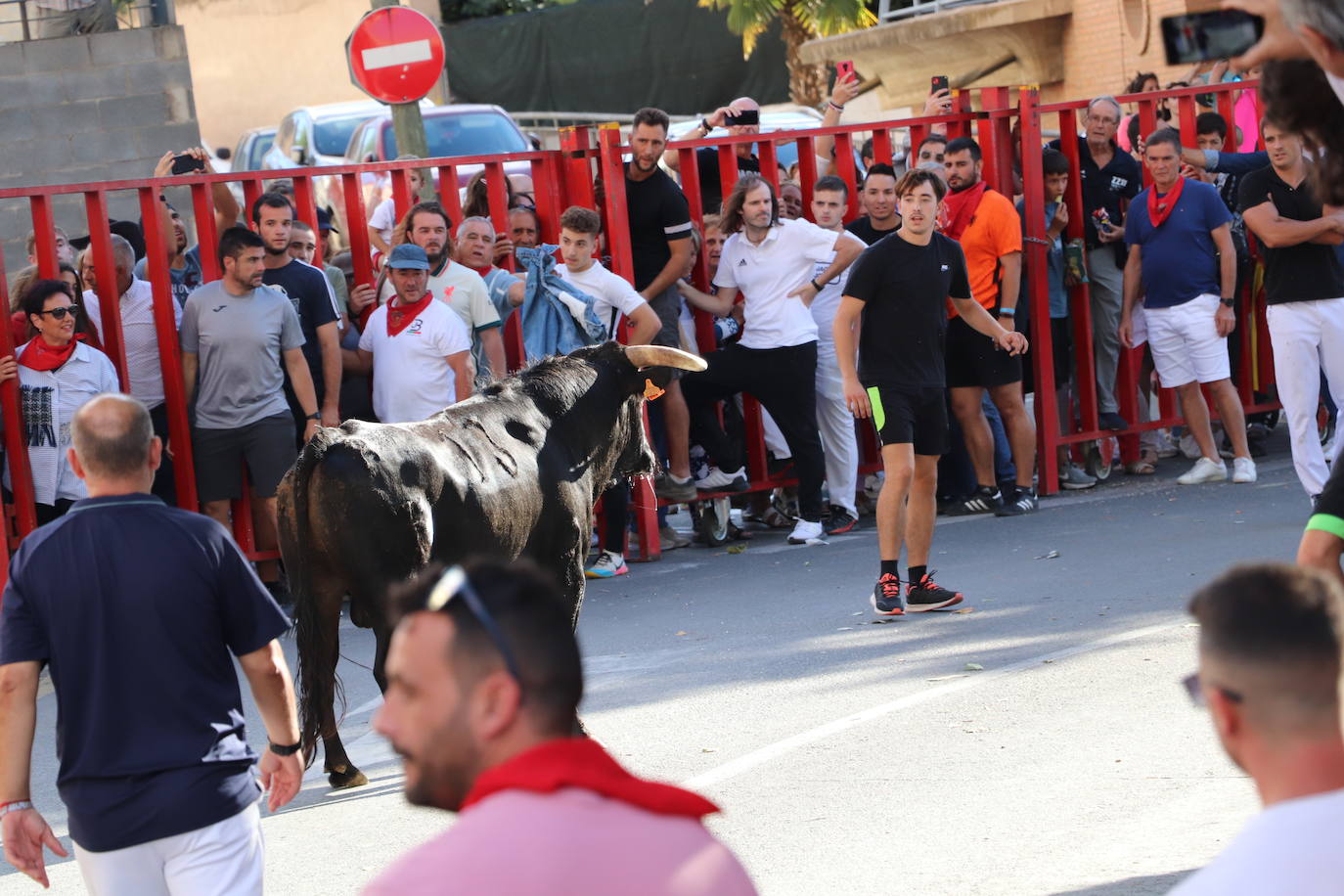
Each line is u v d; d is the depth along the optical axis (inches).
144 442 423.2
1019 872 521.0
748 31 2736.2
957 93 1283.2
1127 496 1237.1
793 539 1179.9
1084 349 1285.7
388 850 606.9
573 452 746.2
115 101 1654.8
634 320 1088.8
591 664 870.4
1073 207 1282.0
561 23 2994.6
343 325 1121.4
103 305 1037.2
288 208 1049.5
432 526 662.5
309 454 644.7
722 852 222.8
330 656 665.6
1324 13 258.8
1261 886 206.1
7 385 994.7
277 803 450.0
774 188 1176.8
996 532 1140.5
